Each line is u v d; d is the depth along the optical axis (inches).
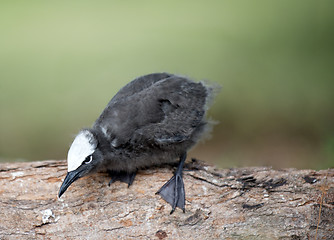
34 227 302.5
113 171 330.6
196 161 346.0
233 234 299.3
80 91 671.1
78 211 308.0
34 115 634.8
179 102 341.7
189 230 300.8
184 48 749.3
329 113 622.2
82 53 755.4
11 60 740.0
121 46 765.9
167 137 323.6
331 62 689.0
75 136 325.7
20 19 838.5
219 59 714.2
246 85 666.2
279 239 296.4
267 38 760.3
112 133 319.3
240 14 843.4
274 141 592.4
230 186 316.2
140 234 300.5
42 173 326.0
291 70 676.7
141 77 369.7
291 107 634.8
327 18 784.3
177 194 312.0
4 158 536.7
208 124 363.6
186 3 900.0
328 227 297.4
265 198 308.2
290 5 847.1
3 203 310.7
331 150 484.1
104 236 300.2
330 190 309.0
